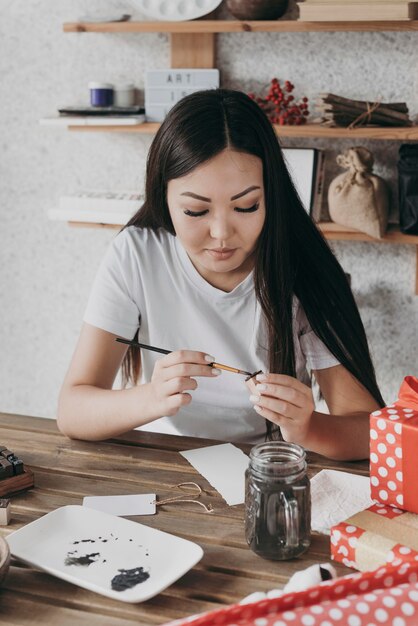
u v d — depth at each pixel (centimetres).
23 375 299
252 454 107
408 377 117
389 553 99
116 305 162
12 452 130
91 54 263
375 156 246
